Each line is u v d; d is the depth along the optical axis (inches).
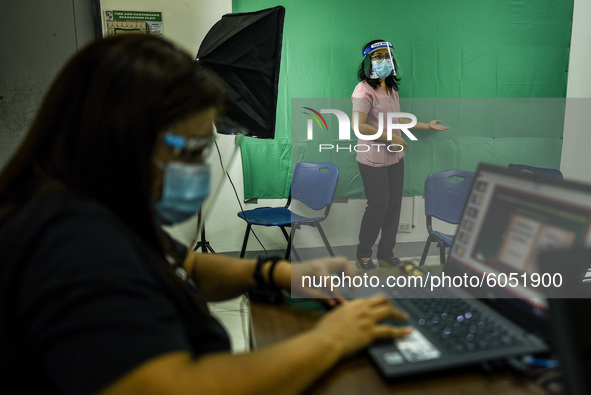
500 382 21.2
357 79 116.6
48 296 15.0
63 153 18.9
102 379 14.5
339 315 24.4
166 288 20.5
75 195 18.4
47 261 15.7
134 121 18.6
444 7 117.3
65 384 14.6
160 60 19.9
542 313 24.2
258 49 76.7
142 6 106.7
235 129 84.7
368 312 24.8
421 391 20.5
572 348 16.3
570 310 17.0
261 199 120.3
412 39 117.4
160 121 19.3
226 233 119.8
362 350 23.5
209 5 110.3
